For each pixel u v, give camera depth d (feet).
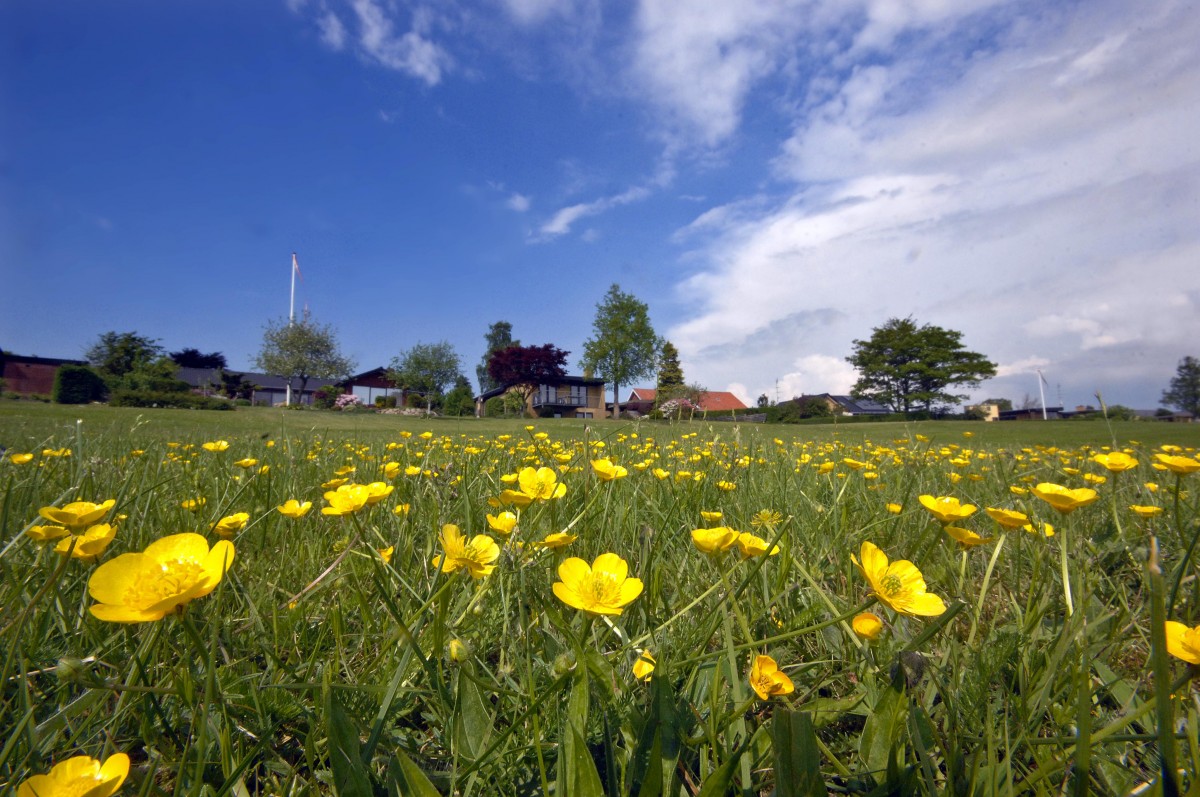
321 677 3.94
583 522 6.82
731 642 3.20
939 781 3.08
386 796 2.91
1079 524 7.51
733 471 10.95
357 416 76.48
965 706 3.64
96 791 2.21
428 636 3.76
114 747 3.42
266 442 15.52
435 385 196.54
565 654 3.02
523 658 4.06
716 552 3.68
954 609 2.87
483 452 12.89
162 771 3.28
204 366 234.17
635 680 3.72
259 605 5.03
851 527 7.97
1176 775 1.99
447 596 3.48
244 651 4.33
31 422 30.53
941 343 223.51
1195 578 4.80
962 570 4.74
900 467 14.21
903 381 224.33
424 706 3.97
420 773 2.60
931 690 3.63
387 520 7.20
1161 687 2.02
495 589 4.87
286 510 4.83
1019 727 3.34
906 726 3.16
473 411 128.67
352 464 12.37
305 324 169.27
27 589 4.85
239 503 7.89
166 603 2.40
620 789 2.74
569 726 2.62
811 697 4.00
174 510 7.52
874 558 3.31
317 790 2.95
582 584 3.10
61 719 3.14
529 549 5.24
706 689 3.62
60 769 2.35
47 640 4.39
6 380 147.84
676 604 5.12
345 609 5.15
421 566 5.43
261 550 6.36
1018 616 4.33
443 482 8.42
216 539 5.56
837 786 3.14
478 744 3.21
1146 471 11.99
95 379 126.31
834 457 17.97
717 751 2.97
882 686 3.65
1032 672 3.99
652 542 6.21
